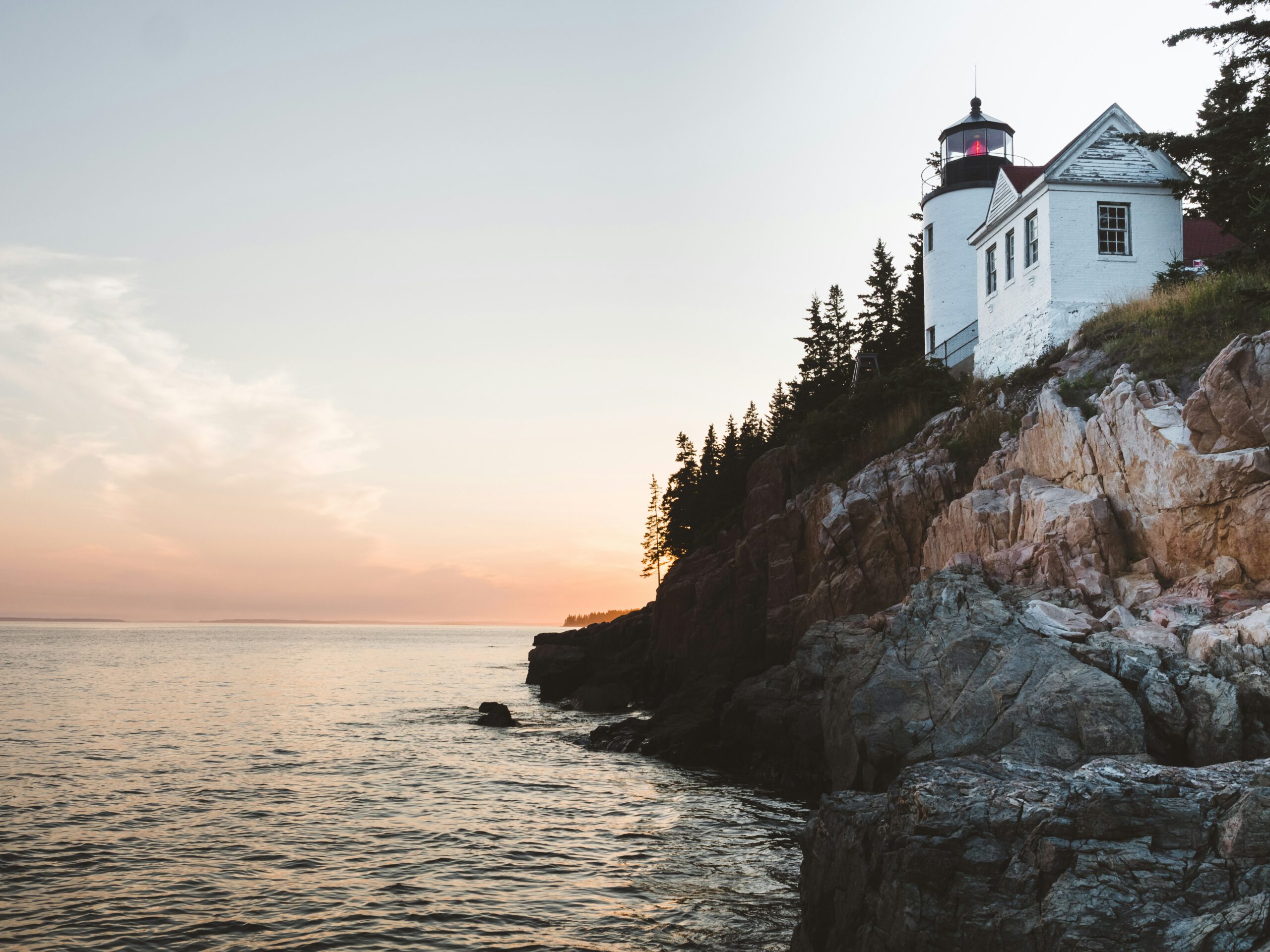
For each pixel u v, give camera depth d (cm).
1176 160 3112
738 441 8012
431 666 9769
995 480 2505
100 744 3428
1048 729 1551
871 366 6159
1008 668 1725
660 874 1780
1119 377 2284
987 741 1645
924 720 1802
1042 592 2003
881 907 1064
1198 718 1491
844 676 2100
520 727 4106
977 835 1014
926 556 2669
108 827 2134
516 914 1551
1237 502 1791
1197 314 2494
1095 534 2023
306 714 4581
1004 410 2897
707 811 2317
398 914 1551
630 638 6266
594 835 2078
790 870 1805
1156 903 887
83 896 1636
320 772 2906
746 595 3816
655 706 4784
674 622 4722
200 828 2139
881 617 2545
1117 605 1897
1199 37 3009
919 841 1030
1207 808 951
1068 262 3056
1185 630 1681
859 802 1229
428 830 2133
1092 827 959
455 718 4453
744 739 2902
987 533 2342
